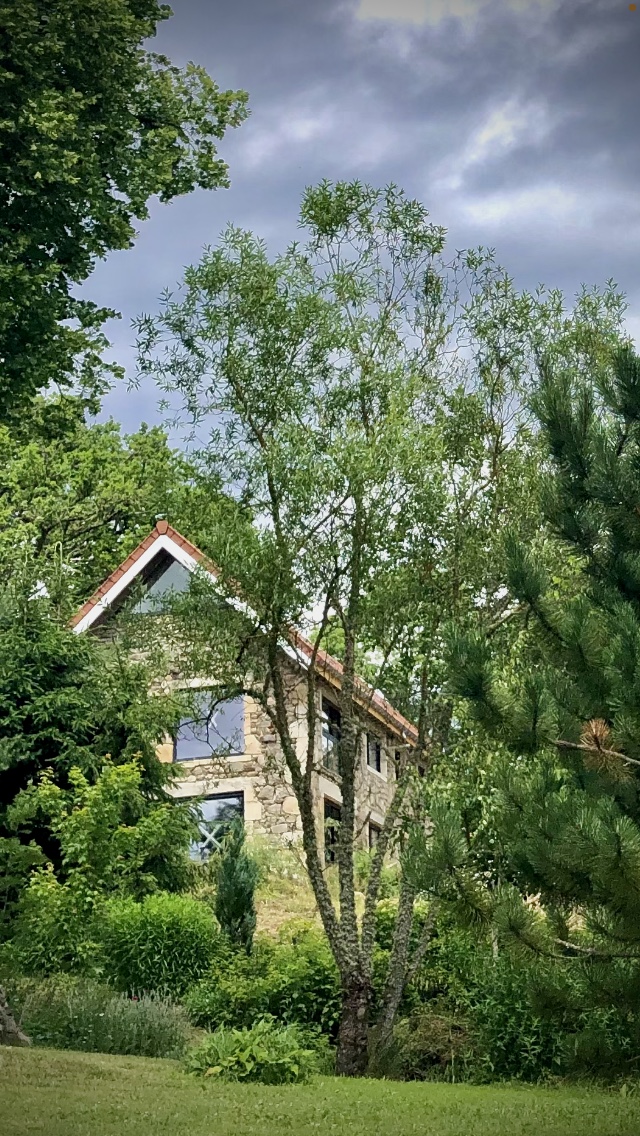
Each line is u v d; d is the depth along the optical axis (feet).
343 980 51.57
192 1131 28.50
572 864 28.40
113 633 83.05
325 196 58.49
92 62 53.62
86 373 57.06
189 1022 53.11
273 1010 54.65
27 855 55.83
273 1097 36.01
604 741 30.42
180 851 72.02
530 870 31.35
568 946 30.81
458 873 30.63
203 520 54.24
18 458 122.93
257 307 55.06
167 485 58.08
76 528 125.90
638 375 35.94
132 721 71.82
